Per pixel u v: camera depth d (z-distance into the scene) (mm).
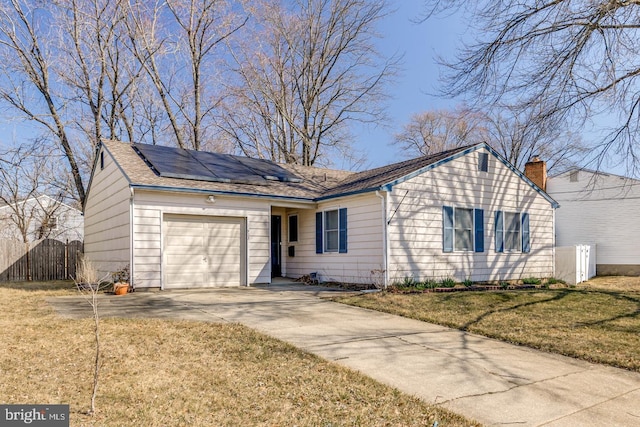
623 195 20516
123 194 11836
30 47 20703
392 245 11711
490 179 14273
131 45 23109
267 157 28484
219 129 26984
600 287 14008
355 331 6816
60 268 17922
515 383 4641
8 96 20594
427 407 3934
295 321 7426
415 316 8062
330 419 3668
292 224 15375
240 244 12844
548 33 10070
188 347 5629
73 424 3398
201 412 3738
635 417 3822
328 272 13531
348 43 26469
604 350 5973
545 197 16016
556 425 3629
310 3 26000
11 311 7820
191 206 11867
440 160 12930
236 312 8078
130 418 3559
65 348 5422
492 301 9602
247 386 4363
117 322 6852
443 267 12789
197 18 24375
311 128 27844
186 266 11891
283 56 26891
